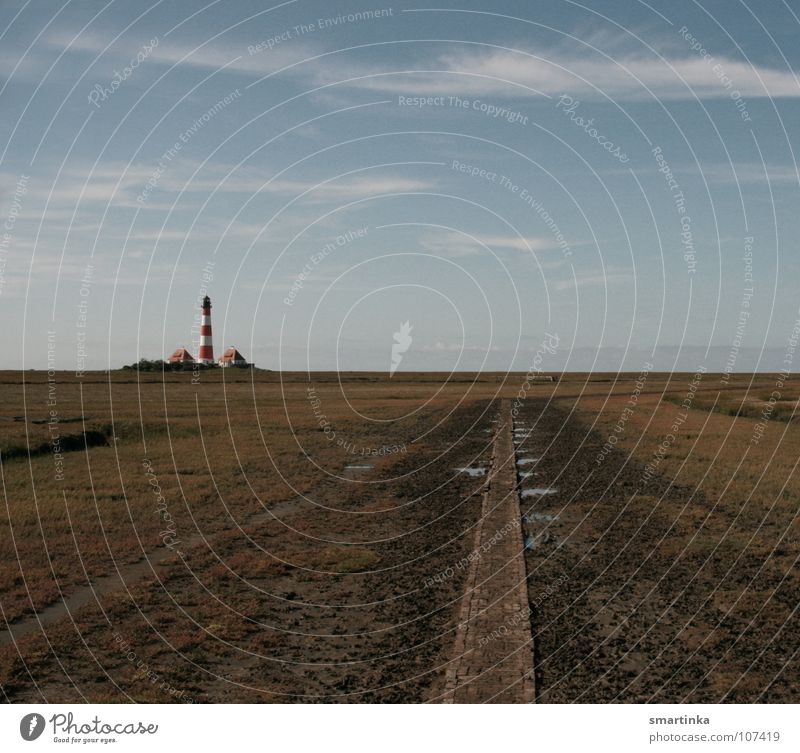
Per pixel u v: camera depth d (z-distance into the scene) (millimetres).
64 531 18219
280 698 9844
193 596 13992
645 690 10000
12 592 13742
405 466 30328
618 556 16422
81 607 13172
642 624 12336
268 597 14117
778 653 11117
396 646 11641
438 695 9797
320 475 27750
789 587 14016
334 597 14172
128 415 44312
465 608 13141
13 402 52312
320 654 11367
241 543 17906
